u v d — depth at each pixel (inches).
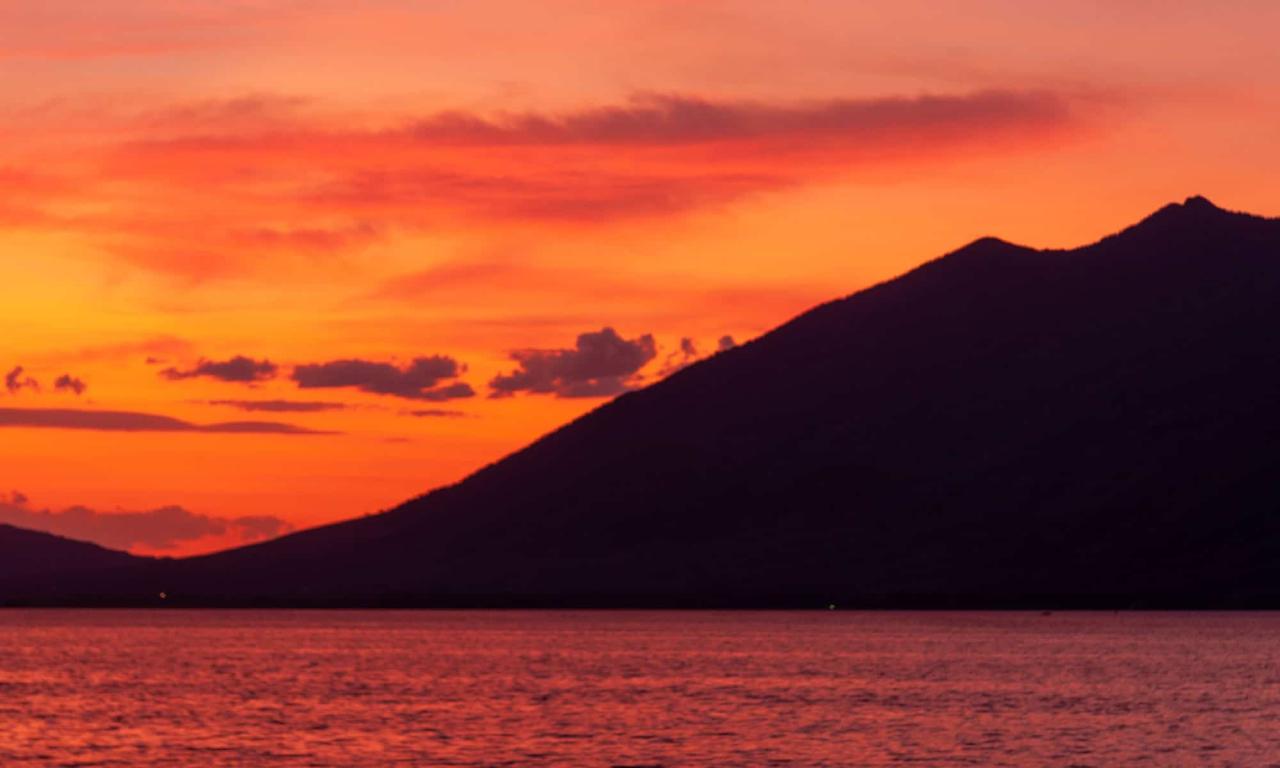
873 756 2957.7
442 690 4325.8
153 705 3897.6
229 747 3078.2
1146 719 3570.4
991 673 4960.6
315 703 3941.9
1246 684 4525.1
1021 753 3002.0
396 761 2883.9
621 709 3779.5
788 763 2869.1
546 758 2923.2
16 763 2881.4
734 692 4254.4
